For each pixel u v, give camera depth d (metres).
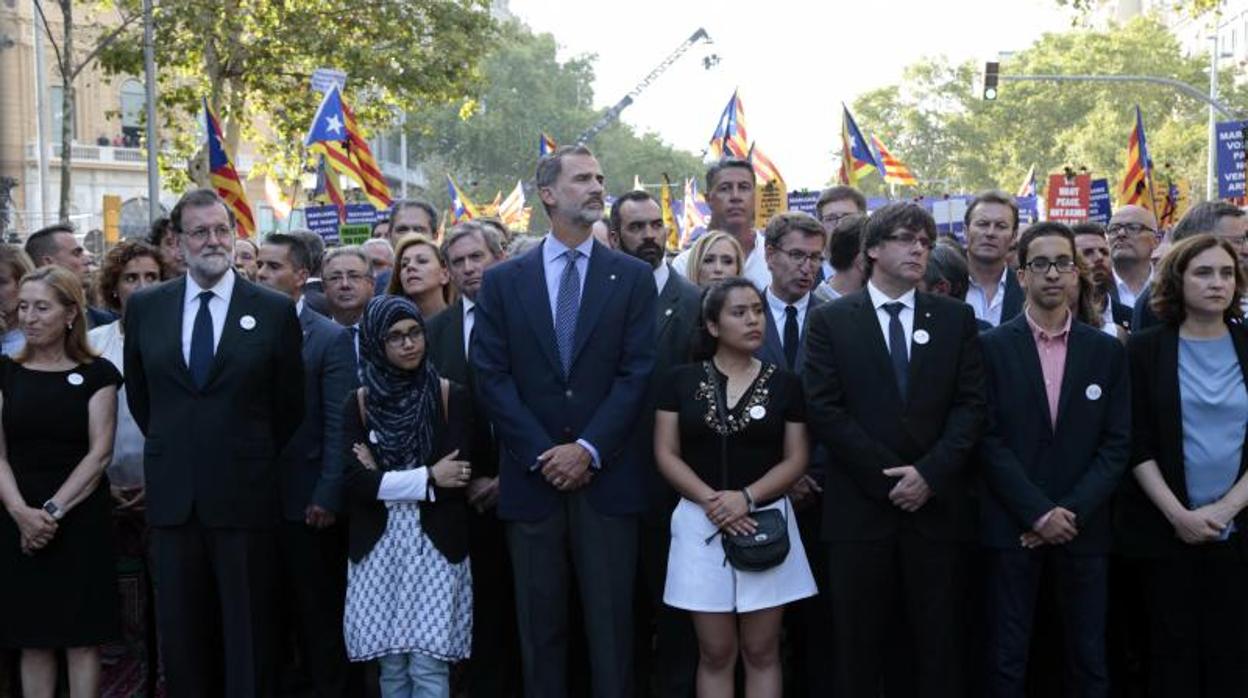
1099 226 7.42
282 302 6.09
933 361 5.69
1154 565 5.86
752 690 5.77
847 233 6.73
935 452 5.59
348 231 12.93
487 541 6.35
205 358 5.96
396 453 5.83
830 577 5.79
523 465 5.74
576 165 5.85
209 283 6.02
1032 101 72.12
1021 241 5.96
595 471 5.74
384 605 5.82
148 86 25.17
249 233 12.86
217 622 6.25
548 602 5.80
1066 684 5.88
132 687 6.87
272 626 6.10
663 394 5.86
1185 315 5.86
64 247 7.74
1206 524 5.64
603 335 5.82
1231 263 5.75
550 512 5.77
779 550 5.59
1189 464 5.78
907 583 5.67
